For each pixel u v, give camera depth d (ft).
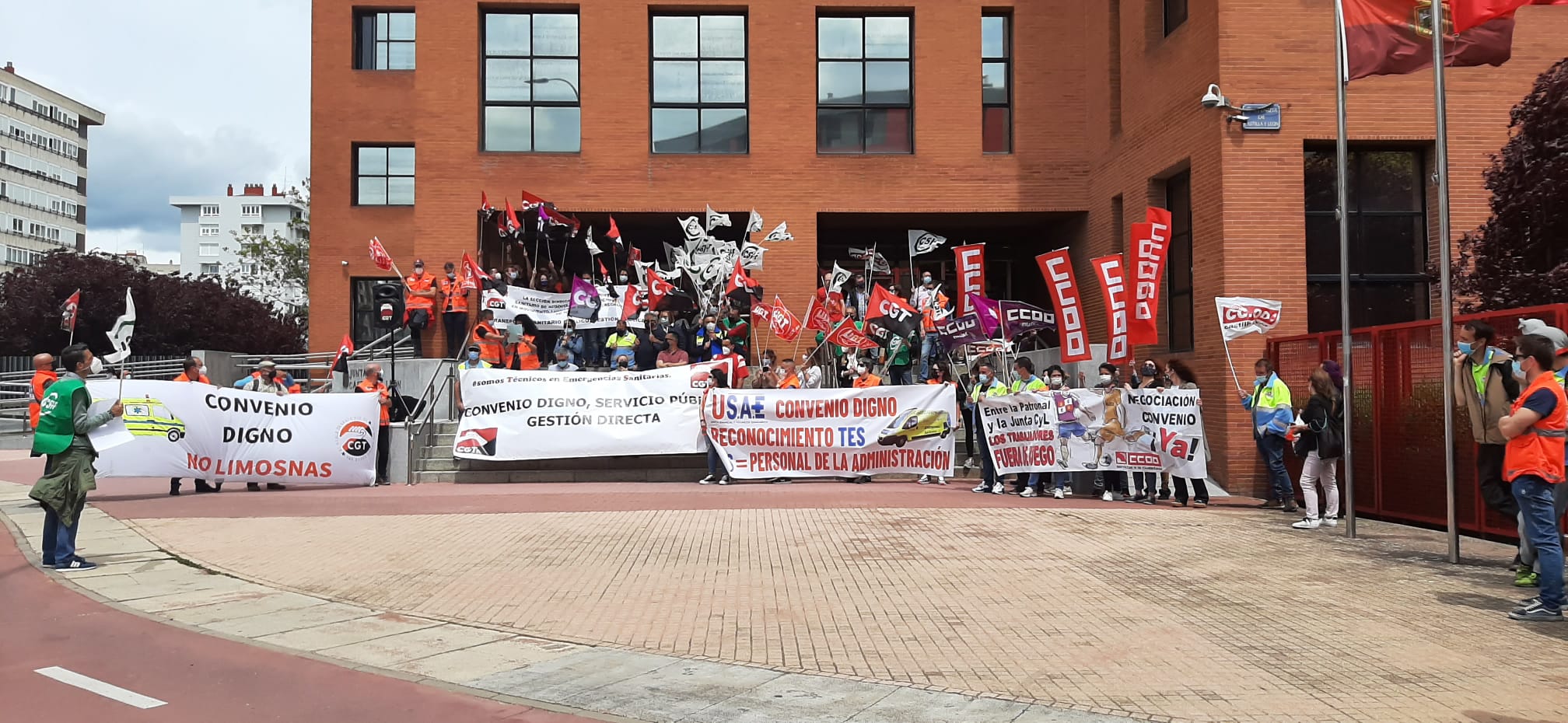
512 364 62.95
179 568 30.66
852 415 50.72
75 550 32.42
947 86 72.74
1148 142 59.36
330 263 93.30
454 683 19.39
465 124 72.38
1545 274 39.47
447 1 72.84
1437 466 37.35
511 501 43.93
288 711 17.81
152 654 21.56
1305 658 20.84
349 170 93.91
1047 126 72.08
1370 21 36.47
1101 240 68.44
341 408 50.42
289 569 30.35
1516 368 28.99
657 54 73.82
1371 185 51.85
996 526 37.52
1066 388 53.31
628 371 56.65
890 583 28.19
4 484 51.29
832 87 73.77
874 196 72.33
